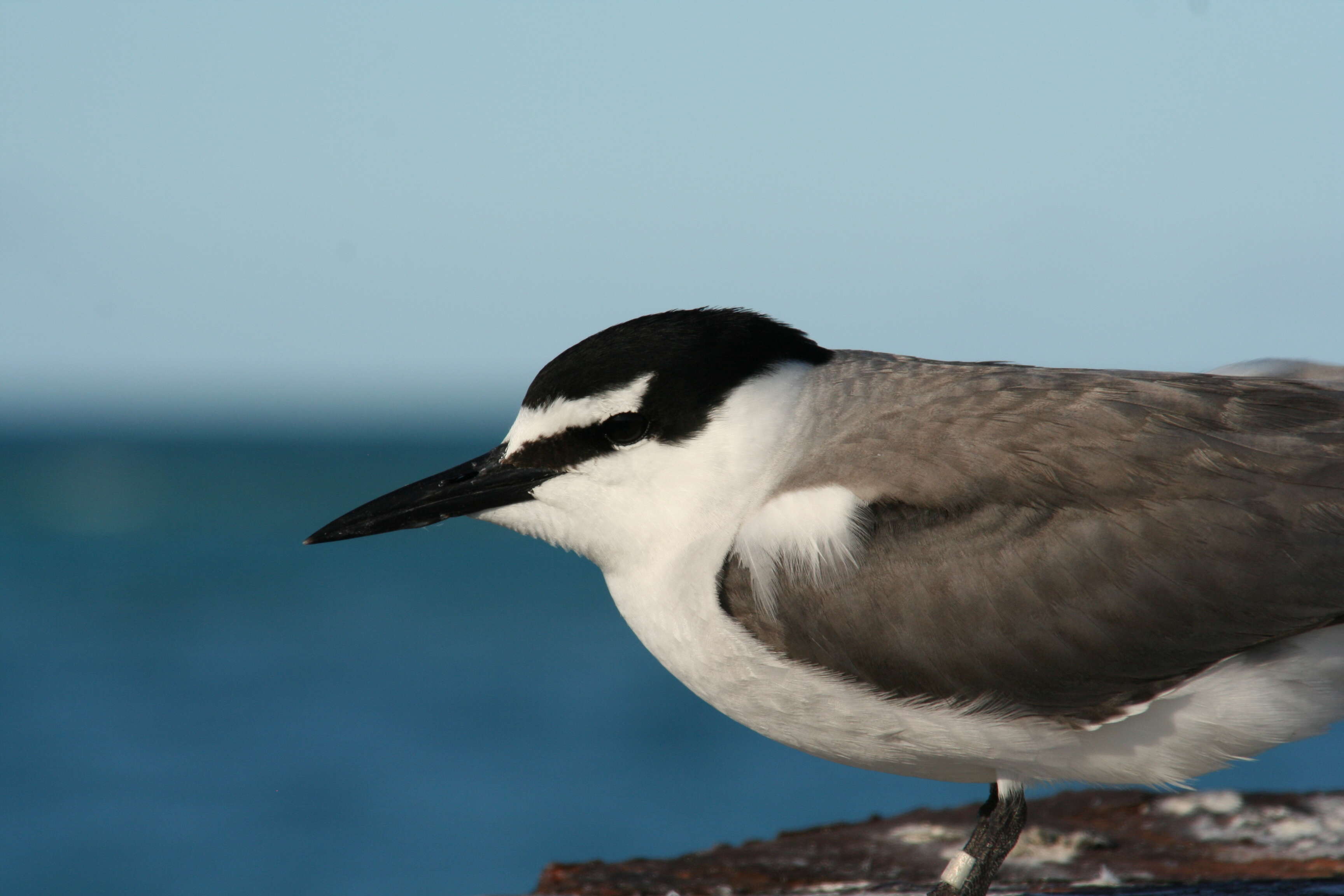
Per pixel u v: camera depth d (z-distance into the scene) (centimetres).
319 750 3909
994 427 866
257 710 4497
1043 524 842
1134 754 856
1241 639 823
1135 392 878
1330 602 816
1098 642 831
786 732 912
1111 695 840
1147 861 1091
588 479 911
